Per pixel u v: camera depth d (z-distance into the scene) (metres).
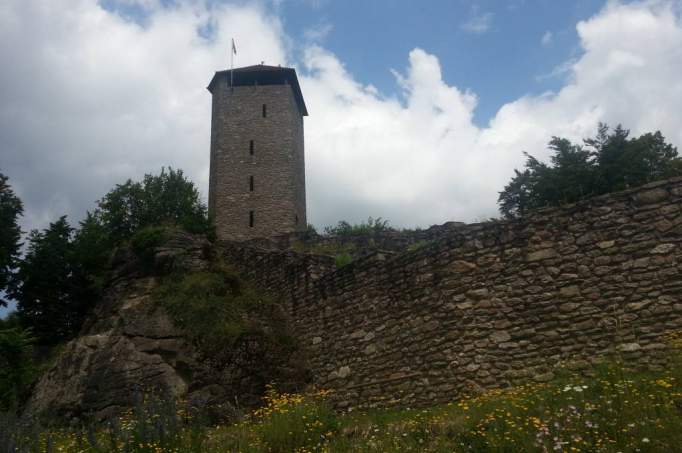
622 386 7.90
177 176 33.66
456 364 11.03
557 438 7.04
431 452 7.87
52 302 27.36
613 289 9.78
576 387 8.03
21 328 24.73
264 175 41.53
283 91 43.38
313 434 9.38
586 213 10.39
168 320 16.41
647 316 9.37
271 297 17.17
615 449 6.65
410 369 11.95
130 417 13.66
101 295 20.38
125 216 30.98
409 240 29.06
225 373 14.85
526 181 27.42
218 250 20.67
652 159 25.30
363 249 29.05
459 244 11.70
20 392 18.44
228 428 11.19
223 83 44.09
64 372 16.44
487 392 10.21
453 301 11.45
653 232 9.70
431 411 9.98
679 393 7.45
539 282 10.51
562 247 10.46
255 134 42.50
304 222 43.25
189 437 9.72
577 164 26.06
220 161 42.16
